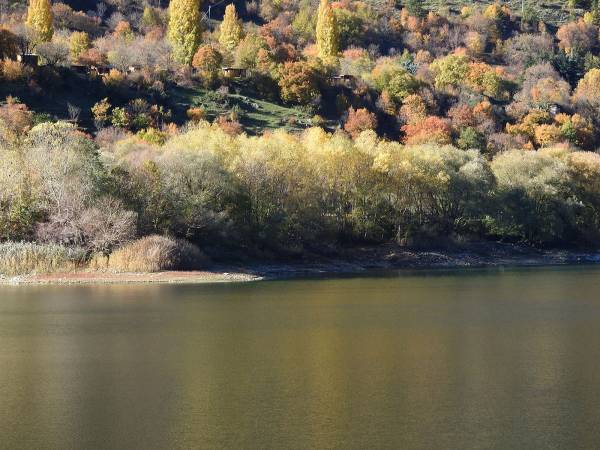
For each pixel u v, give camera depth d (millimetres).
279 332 47438
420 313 55500
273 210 97812
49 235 80375
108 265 78062
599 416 30422
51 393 33344
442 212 118438
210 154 92562
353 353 41125
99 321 50969
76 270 76938
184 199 87062
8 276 74438
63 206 81188
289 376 36406
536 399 32719
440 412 30891
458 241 113188
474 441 27688
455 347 42938
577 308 58031
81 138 91000
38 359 39656
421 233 111125
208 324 50031
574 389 34156
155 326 49281
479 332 47562
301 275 87000
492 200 117438
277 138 112750
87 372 36875
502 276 86500
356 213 107375
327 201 107625
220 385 34531
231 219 90750
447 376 36375
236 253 91125
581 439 27859
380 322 51219
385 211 112375
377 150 113688
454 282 78625
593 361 39438
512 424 29453
